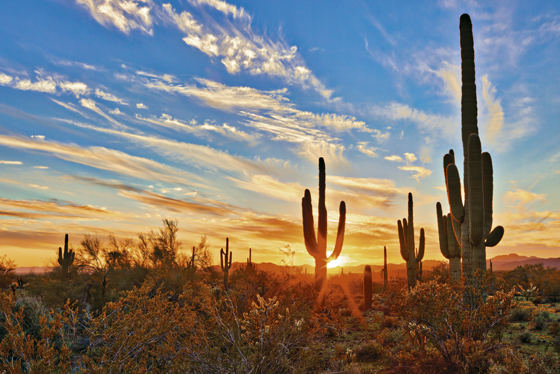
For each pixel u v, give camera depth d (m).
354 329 12.39
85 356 4.62
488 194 10.34
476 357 6.43
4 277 32.38
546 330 10.35
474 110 10.78
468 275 9.87
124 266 17.70
